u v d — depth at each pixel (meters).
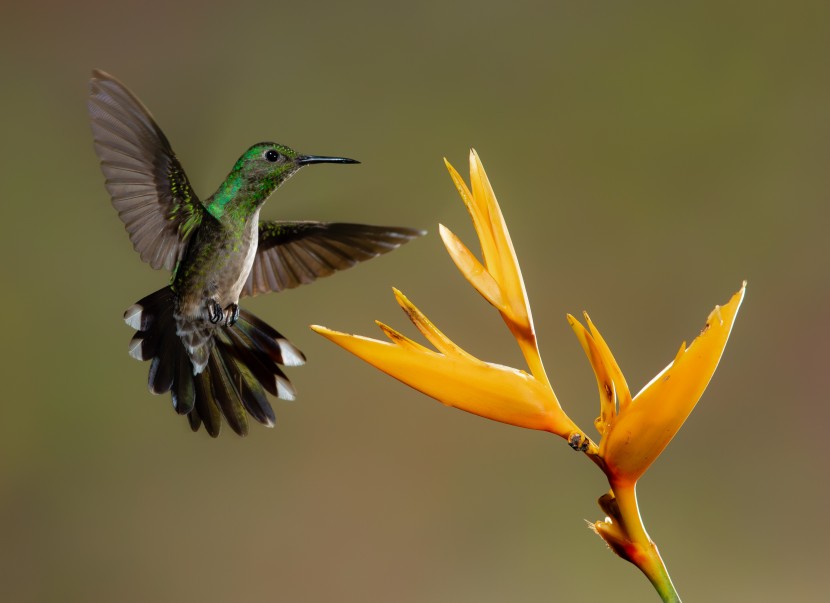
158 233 3.21
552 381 3.79
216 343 3.21
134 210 3.21
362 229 3.26
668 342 3.83
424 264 3.92
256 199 3.23
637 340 3.84
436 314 3.86
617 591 3.52
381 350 3.10
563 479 3.67
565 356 3.82
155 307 3.22
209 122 3.96
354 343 3.10
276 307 3.83
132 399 3.78
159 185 3.21
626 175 3.97
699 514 3.59
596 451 3.09
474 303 3.88
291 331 3.83
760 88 3.94
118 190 3.21
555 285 3.91
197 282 3.22
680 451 3.68
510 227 3.96
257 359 3.22
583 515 3.60
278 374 3.21
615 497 3.09
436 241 3.95
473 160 3.11
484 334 3.84
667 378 3.09
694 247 3.89
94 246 3.90
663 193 3.94
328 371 3.82
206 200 3.23
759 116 3.93
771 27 3.95
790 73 3.93
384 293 3.88
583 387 3.78
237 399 3.21
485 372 3.10
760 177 3.91
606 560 3.55
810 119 3.91
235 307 3.22
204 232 3.22
